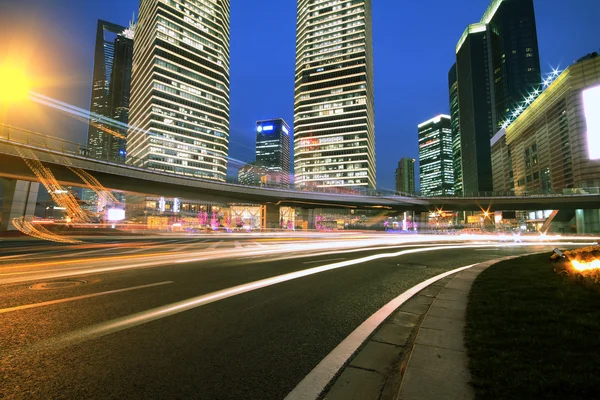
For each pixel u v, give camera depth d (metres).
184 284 8.22
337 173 160.50
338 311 6.11
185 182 57.38
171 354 3.94
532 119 135.50
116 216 76.12
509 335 4.13
